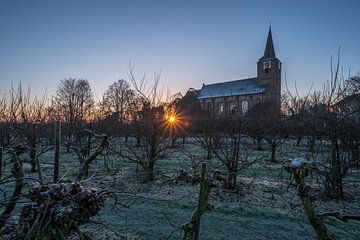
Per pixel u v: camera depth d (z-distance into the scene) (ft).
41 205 5.64
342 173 17.88
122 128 36.32
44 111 36.68
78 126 35.04
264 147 52.08
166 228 12.48
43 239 5.35
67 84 113.39
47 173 24.13
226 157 20.86
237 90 203.62
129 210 14.64
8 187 18.28
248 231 12.43
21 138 29.50
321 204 16.20
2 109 32.63
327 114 18.93
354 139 20.25
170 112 28.43
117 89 110.22
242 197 17.54
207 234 12.05
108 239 10.96
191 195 17.87
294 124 42.14
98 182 19.84
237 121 24.75
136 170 24.04
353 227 12.84
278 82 190.70
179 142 53.06
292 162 7.27
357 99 20.02
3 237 7.91
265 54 195.93
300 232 12.38
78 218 5.82
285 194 18.54
